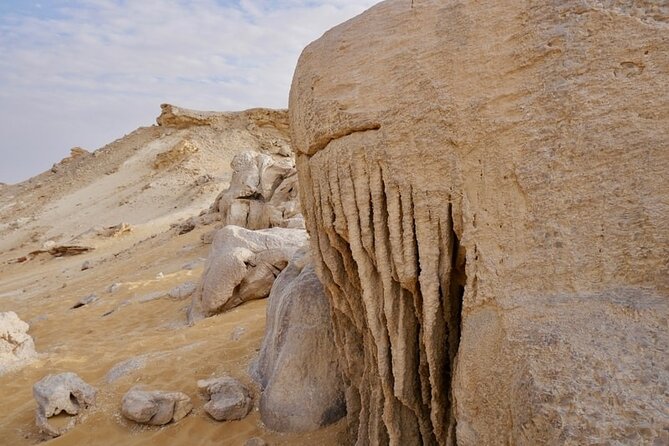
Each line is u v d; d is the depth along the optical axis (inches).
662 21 77.9
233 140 1482.5
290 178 542.0
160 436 154.8
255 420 158.1
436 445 106.9
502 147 85.2
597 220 76.8
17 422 176.9
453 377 88.9
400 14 98.4
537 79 83.4
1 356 235.3
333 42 106.8
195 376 189.2
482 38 88.5
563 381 67.4
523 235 82.0
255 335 220.5
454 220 90.8
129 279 460.1
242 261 282.8
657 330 68.1
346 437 140.8
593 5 81.1
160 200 1117.1
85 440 158.2
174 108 1595.7
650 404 62.0
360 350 131.1
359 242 104.6
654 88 76.1
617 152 76.7
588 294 74.7
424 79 92.4
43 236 1111.0
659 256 72.3
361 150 100.1
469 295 86.7
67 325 325.4
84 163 1637.6
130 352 233.8
